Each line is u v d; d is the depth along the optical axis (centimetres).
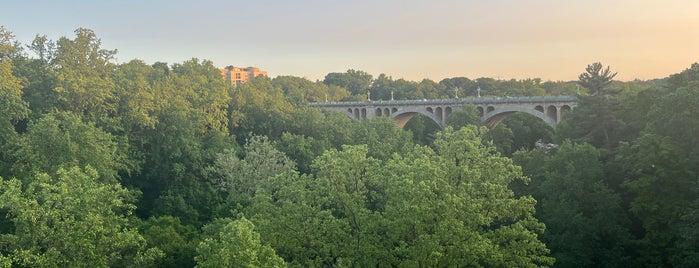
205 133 7700
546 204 4588
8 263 2638
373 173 3803
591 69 6819
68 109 6262
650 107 5253
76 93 6188
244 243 2581
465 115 10412
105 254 3216
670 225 4031
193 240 4047
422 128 12850
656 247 4144
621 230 4331
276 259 2698
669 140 4247
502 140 10706
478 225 3459
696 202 3853
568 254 4284
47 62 7050
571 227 4316
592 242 4356
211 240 2753
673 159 4188
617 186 4878
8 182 3203
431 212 3225
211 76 10388
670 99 4403
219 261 2547
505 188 3619
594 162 4684
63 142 4853
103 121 6231
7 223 4272
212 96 7906
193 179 6612
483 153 3947
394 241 3425
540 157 5475
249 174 6456
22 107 5359
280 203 4047
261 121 8881
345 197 3566
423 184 3127
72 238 2933
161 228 4178
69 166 4703
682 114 4250
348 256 3384
